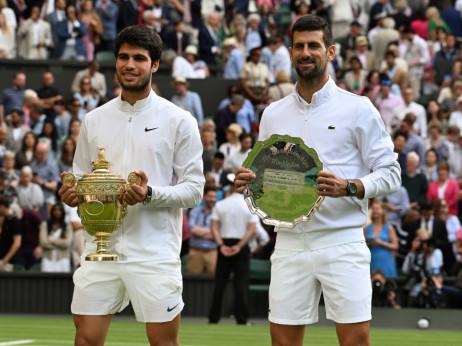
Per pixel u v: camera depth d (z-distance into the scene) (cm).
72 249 1656
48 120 1939
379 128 583
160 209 573
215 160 1838
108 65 2262
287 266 583
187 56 2305
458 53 2300
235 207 1434
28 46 2278
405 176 1820
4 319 1507
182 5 2523
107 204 556
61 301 1639
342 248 575
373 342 1223
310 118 589
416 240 1547
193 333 1290
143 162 577
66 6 2300
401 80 2183
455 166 1964
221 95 2280
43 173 1827
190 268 1633
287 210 579
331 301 576
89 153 597
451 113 2100
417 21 2414
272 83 2262
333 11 2419
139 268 567
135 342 1127
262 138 610
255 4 2656
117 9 2339
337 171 582
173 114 580
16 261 1673
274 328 589
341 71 2255
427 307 1507
